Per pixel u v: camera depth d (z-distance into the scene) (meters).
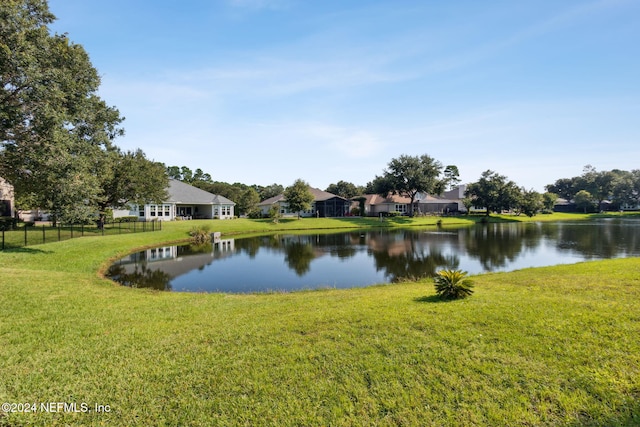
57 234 21.38
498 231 32.84
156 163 31.23
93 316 6.31
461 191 67.88
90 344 4.92
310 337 4.93
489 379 3.65
